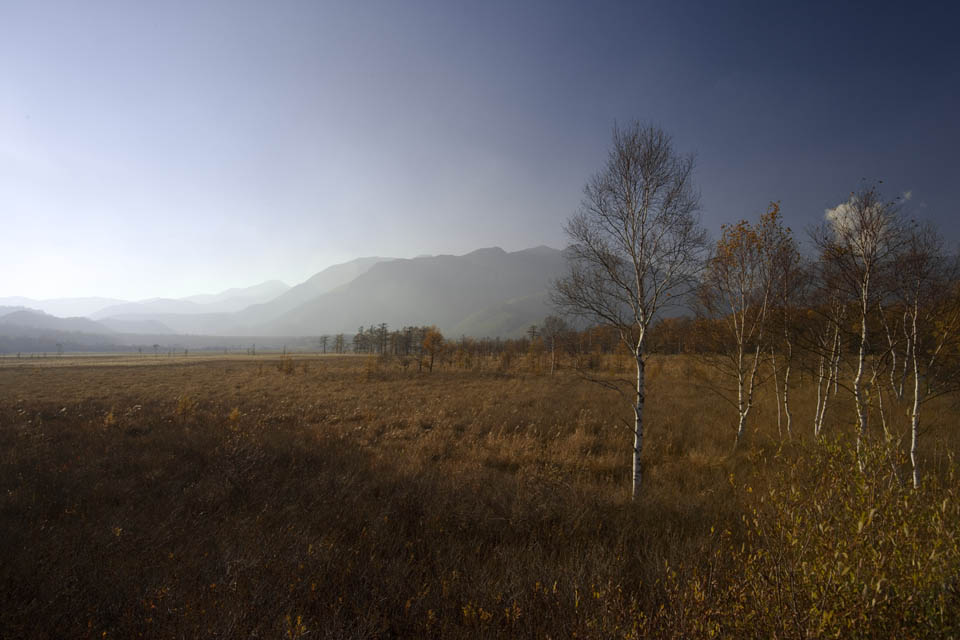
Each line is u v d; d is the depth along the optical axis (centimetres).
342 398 2170
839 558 232
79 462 823
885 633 206
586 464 895
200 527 518
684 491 708
